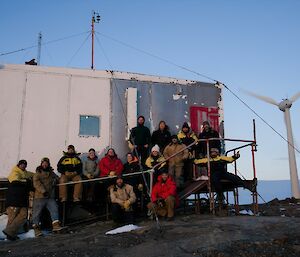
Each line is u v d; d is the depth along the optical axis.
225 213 9.05
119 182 8.68
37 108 10.48
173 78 12.09
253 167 9.48
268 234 6.46
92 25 16.09
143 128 10.77
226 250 5.61
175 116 11.82
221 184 9.80
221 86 12.62
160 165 9.80
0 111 10.17
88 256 5.65
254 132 9.60
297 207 11.38
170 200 8.51
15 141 10.12
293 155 17.02
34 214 8.30
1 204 9.80
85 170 9.66
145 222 8.58
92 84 11.14
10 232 7.87
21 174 8.47
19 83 10.48
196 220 8.16
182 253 5.58
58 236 7.87
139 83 11.66
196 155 10.67
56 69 10.88
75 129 10.69
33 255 5.91
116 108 11.22
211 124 12.15
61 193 8.95
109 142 10.92
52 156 10.32
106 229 8.20
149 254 5.60
